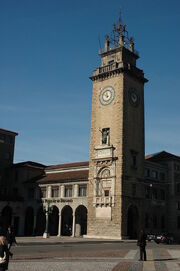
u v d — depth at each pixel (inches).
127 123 2834.6
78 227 3046.3
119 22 3157.0
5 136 3826.3
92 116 3014.3
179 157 3609.7
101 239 2539.4
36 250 1471.5
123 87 2874.0
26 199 3395.7
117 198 2652.6
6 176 3708.2
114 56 3068.4
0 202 3208.7
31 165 3617.1
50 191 3221.0
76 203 2970.0
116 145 2770.7
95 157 2881.4
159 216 3206.2
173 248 1916.8
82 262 1050.7
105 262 1071.0
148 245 2186.3
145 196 3065.9
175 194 3383.4
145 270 897.5
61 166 3540.8
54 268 880.9
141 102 3046.3
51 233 3262.8
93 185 2837.1
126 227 2637.8
